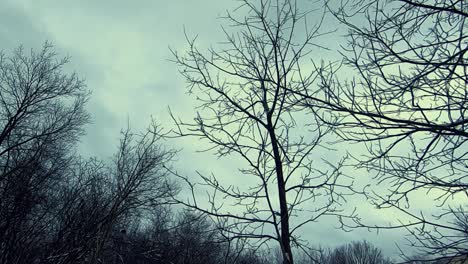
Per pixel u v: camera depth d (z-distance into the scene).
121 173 11.19
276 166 5.94
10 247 9.35
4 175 12.09
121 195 10.79
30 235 9.85
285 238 5.59
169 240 6.84
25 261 9.51
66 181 13.10
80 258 10.16
